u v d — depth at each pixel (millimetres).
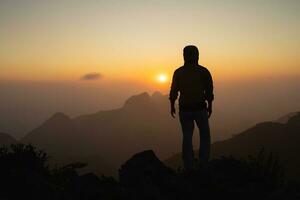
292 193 4234
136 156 6117
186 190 5191
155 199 4961
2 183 4652
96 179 5520
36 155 6848
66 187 5273
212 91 6391
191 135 6590
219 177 5438
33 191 4602
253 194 5004
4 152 6461
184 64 6547
